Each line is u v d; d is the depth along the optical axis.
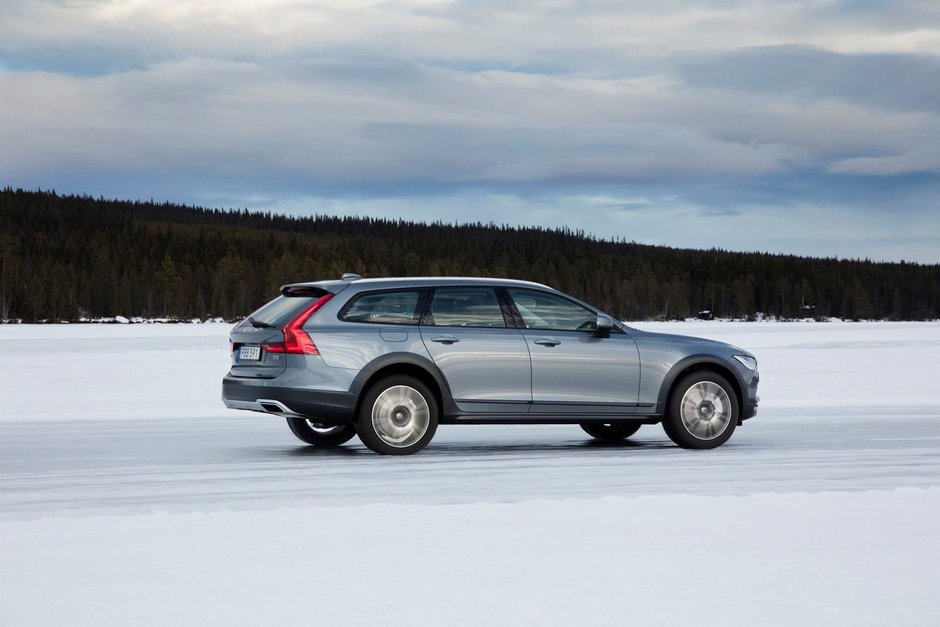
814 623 4.60
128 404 17.42
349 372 10.59
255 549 6.06
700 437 11.49
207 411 16.09
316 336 10.59
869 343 49.47
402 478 9.09
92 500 7.93
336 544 6.20
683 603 4.91
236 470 9.61
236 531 6.59
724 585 5.24
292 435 12.75
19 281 173.38
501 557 5.86
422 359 10.79
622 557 5.86
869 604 4.90
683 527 6.71
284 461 10.26
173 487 8.59
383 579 5.36
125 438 12.32
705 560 5.79
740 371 11.72
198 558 5.83
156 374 25.20
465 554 5.93
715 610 4.79
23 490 8.42
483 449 11.40
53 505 7.70
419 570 5.55
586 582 5.30
